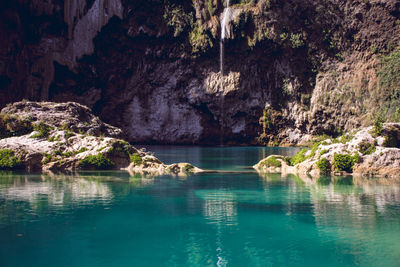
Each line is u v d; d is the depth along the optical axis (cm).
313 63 5806
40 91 5850
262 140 5909
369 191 1095
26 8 5709
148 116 6106
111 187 1143
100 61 5866
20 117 1959
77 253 525
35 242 570
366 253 533
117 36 5812
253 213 786
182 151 3778
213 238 605
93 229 646
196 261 500
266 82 5916
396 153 1559
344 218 740
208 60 5925
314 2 5766
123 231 639
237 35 5741
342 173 1608
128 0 5631
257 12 5678
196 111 6078
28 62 5850
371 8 5703
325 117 5666
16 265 475
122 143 1861
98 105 5984
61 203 866
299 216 760
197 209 823
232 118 5969
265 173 1638
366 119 5372
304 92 5844
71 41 5872
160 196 988
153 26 5753
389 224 694
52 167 1678
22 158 1667
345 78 5706
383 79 5484
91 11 5734
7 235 604
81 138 1873
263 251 541
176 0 5791
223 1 5822
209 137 6081
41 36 5956
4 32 5478
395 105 5256
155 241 586
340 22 5797
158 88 6066
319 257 516
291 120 5844
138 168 1756
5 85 5531
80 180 1306
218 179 1390
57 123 2061
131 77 6025
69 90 5866
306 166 1684
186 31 5822
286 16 5741
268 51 5784
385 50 5644
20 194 984
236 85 5834
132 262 493
